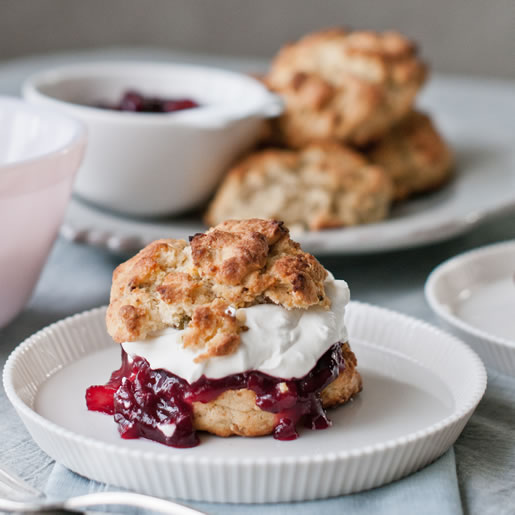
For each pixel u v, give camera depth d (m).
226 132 0.65
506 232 0.68
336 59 0.70
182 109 0.67
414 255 0.65
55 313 0.57
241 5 1.30
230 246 0.46
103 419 0.46
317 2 1.30
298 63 0.71
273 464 0.42
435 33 1.30
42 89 0.68
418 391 0.48
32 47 1.27
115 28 1.29
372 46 0.70
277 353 0.45
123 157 0.63
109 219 0.64
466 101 0.85
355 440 0.45
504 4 1.27
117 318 0.46
